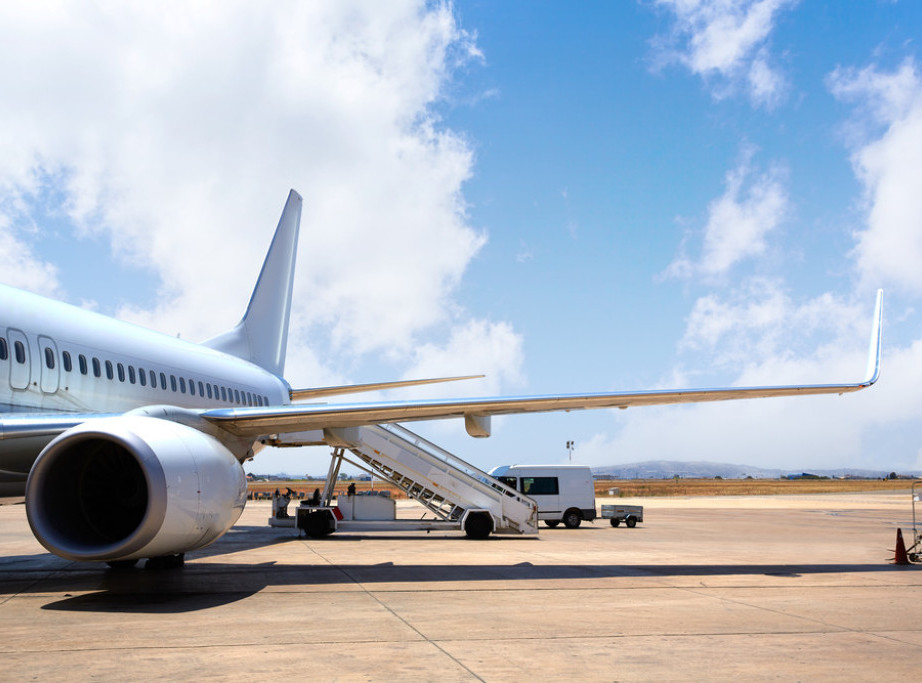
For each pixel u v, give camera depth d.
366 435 20.83
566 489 26.64
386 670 5.61
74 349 11.98
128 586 9.94
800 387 11.84
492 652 6.22
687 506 51.84
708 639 6.81
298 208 25.00
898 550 13.71
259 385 19.89
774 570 12.45
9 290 11.23
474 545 17.98
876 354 12.37
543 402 11.45
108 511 9.46
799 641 6.76
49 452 8.61
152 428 8.99
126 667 5.62
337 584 10.23
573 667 5.76
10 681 5.22
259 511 40.00
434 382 18.06
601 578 11.10
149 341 14.79
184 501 8.71
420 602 8.77
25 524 26.47
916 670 5.77
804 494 92.38
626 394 11.39
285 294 24.42
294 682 5.26
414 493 21.70
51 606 8.30
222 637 6.70
